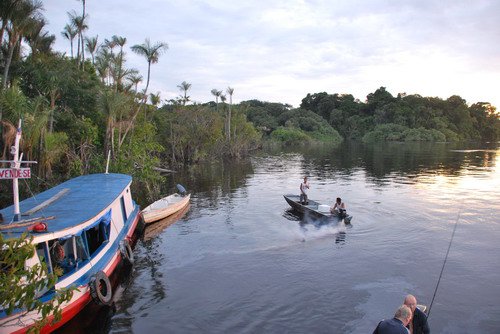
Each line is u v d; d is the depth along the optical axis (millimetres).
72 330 10875
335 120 156625
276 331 10867
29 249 8352
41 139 25219
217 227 21438
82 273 11812
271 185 36125
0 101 22625
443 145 113062
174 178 41094
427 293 13125
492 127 163375
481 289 13453
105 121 34594
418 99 154000
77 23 41406
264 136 129000
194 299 12820
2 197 24328
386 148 97438
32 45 33031
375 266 15508
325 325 11148
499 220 22484
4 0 22125
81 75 35750
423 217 23250
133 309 12188
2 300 7938
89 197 16016
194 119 55719
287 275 14664
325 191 32562
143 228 20656
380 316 11625
